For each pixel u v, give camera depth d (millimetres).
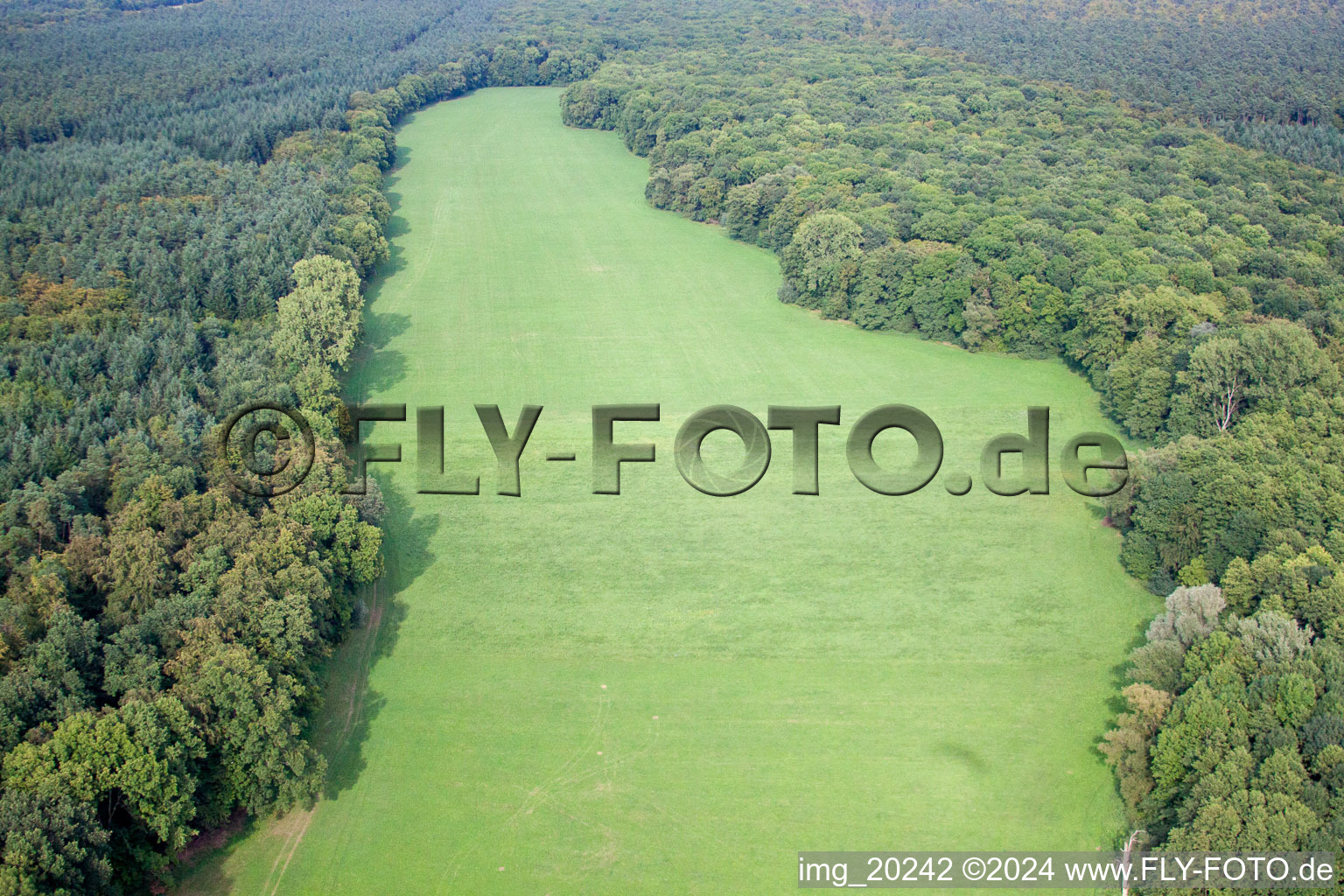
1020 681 104562
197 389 133125
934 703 101938
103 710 83312
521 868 85625
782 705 101812
